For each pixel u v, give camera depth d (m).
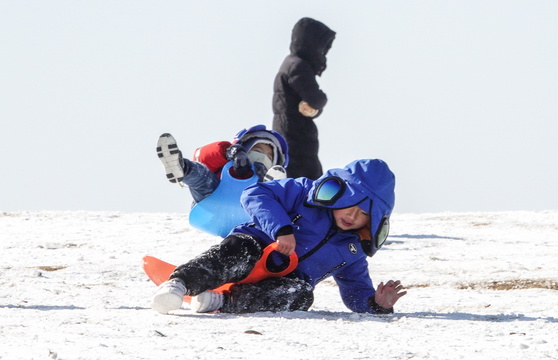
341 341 14.54
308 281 18.89
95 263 30.31
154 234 41.75
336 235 18.59
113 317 16.72
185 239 39.59
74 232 42.88
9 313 17.17
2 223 47.31
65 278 26.05
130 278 26.39
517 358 13.34
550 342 14.80
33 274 26.95
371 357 13.28
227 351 13.34
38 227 45.31
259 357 12.98
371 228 18.14
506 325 16.83
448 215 51.84
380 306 19.31
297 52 38.59
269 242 18.50
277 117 38.47
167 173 23.72
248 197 18.44
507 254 33.12
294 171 38.06
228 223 24.33
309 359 12.99
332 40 39.19
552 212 52.62
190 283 17.28
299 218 18.47
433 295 23.45
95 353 12.74
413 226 45.75
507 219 48.75
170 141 23.47
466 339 15.02
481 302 22.02
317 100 37.81
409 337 15.12
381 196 18.14
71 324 15.78
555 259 31.28
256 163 25.14
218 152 24.84
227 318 16.84
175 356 12.80
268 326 15.80
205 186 24.33
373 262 30.91
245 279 18.30
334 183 18.06
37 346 13.30
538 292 24.03
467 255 32.88
